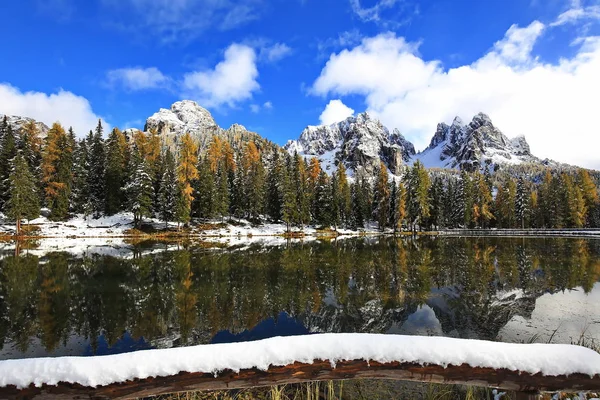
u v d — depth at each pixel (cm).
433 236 5422
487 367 233
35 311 1211
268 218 6644
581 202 6088
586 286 1535
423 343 247
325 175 7162
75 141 5734
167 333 1009
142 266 2152
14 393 211
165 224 5225
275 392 448
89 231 4462
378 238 5019
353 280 1753
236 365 229
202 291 1509
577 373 228
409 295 1437
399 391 529
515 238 4547
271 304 1304
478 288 1541
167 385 223
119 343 938
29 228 4197
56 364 219
